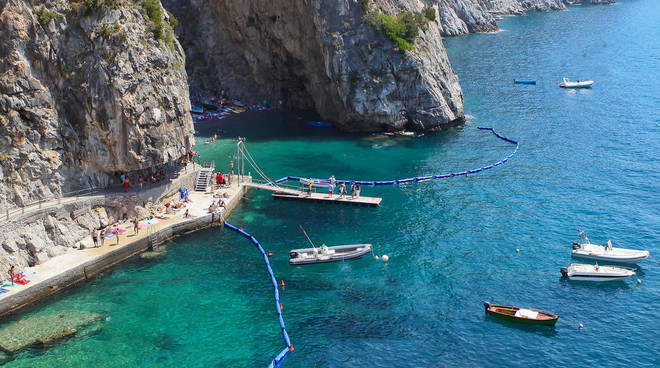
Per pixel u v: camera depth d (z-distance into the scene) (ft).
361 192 254.27
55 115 196.75
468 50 572.92
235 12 350.64
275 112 372.58
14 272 175.32
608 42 596.70
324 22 316.81
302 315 170.50
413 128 333.42
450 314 170.71
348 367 149.79
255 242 210.38
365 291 182.09
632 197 243.19
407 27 330.13
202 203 232.12
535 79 449.48
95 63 199.82
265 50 361.10
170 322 166.09
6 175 184.03
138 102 207.10
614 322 167.32
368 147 308.19
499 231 217.36
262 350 155.43
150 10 217.97
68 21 197.77
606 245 206.08
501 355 154.30
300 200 248.52
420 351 155.74
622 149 297.33
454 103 339.16
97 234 196.13
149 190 219.82
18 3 187.11
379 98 320.09
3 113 183.42
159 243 208.13
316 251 199.72
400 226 223.10
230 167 262.88
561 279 187.52
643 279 187.83
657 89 407.23
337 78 320.91
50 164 194.90
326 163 286.05
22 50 188.55
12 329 160.76
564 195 246.68
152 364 149.18
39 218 186.09
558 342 159.43
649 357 153.28
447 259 199.31
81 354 151.94
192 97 376.07
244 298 178.60
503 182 261.24
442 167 279.90
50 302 173.47
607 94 400.67
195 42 376.68
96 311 169.99
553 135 321.52
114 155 208.74
